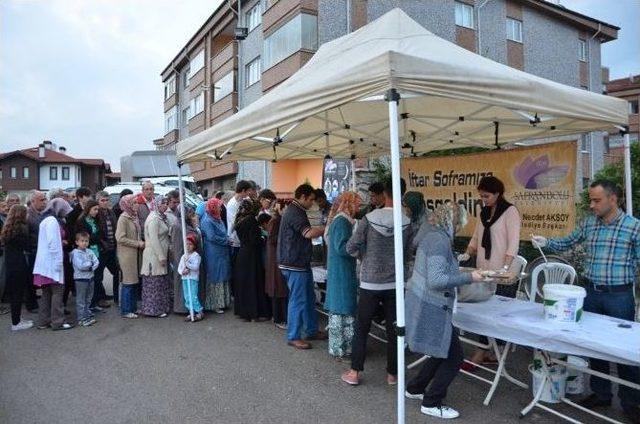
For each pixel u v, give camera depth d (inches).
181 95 1435.8
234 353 200.4
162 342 216.2
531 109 146.5
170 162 679.7
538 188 224.8
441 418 140.6
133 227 263.6
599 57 1117.1
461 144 269.0
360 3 741.3
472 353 199.9
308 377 173.6
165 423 140.8
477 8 870.4
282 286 236.5
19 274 237.3
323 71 185.8
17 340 221.3
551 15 996.6
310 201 208.4
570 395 156.7
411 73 121.9
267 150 269.4
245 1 972.6
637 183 315.6
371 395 157.6
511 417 141.8
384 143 277.7
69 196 350.9
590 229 150.2
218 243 265.9
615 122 176.2
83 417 145.0
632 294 142.9
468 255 182.5
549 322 134.3
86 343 215.8
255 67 932.0
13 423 141.3
